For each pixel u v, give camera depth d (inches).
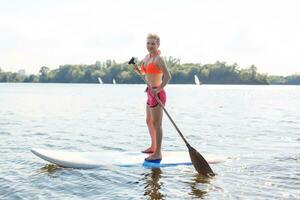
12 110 878.4
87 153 297.9
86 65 5383.9
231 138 437.1
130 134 465.4
